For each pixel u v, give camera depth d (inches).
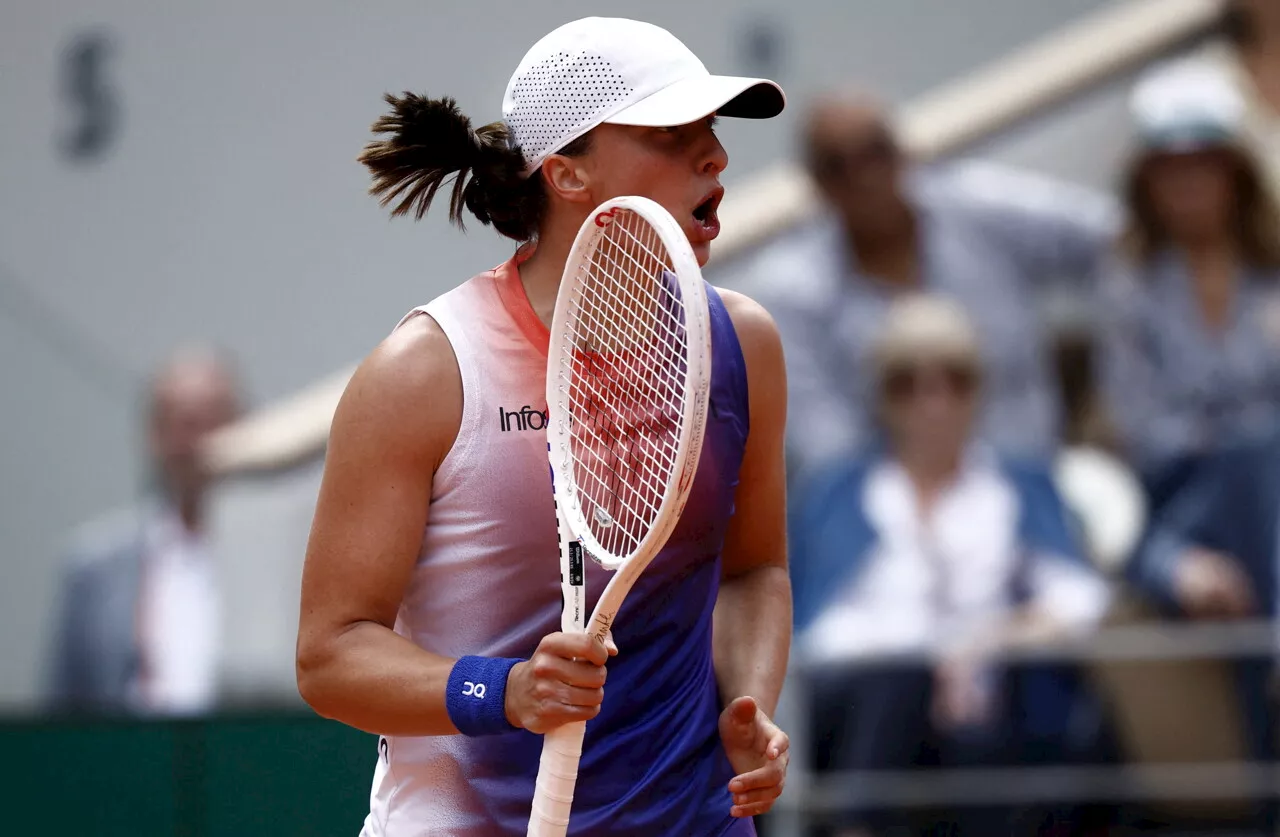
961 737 649.6
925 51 866.8
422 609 327.3
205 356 909.2
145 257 917.8
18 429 903.7
